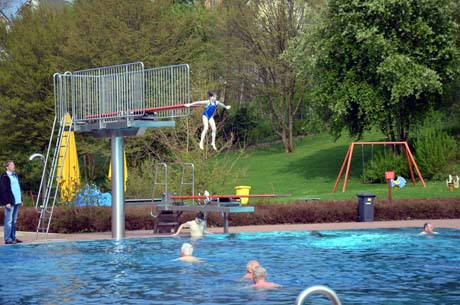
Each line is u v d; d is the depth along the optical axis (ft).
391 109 272.10
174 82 178.70
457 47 271.90
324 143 387.96
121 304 68.33
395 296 71.00
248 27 377.30
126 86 146.10
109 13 291.17
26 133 272.92
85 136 269.23
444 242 125.80
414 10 264.93
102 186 283.38
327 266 95.04
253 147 410.11
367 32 260.01
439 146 266.77
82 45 274.77
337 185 262.06
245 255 109.19
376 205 180.86
